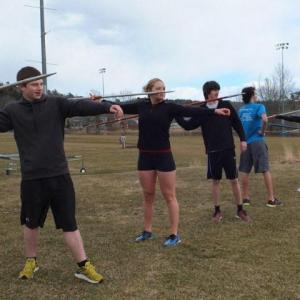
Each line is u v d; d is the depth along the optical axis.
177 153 28.36
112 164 19.59
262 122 7.94
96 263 5.36
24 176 4.71
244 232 6.54
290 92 66.06
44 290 4.62
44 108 4.68
